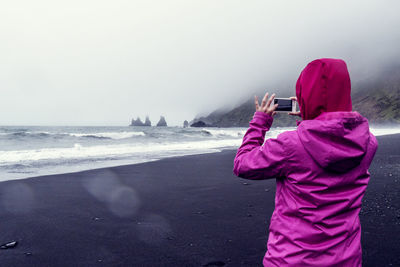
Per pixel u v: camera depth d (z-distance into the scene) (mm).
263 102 1133
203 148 15000
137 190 5145
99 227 3295
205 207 4086
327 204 889
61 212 3857
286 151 920
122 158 10125
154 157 10492
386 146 14328
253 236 2996
